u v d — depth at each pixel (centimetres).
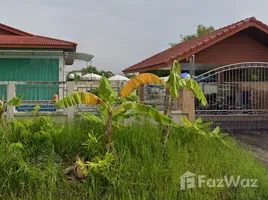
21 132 620
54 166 535
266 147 862
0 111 727
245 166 581
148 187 496
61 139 636
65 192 484
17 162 520
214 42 1258
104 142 607
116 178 498
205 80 1434
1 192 480
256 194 493
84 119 772
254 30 1297
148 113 582
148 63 1659
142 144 616
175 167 538
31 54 1284
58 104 573
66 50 1348
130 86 618
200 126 740
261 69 1363
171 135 710
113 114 595
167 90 668
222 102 1247
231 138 859
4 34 1642
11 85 891
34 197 468
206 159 602
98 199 474
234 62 1378
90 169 515
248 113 1209
